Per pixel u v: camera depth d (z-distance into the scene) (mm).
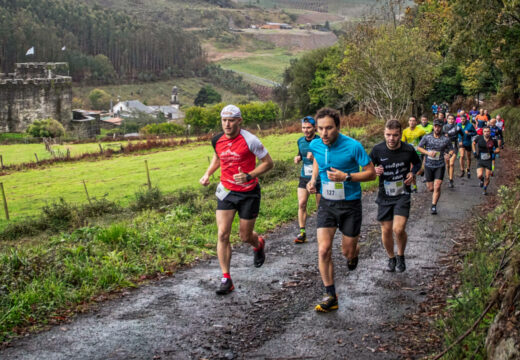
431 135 10984
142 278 6953
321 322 5293
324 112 5363
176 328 5219
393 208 6922
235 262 7777
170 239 8758
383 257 7801
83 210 16531
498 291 4332
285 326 5215
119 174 29406
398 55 31125
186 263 7707
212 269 7402
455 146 16812
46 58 183000
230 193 6156
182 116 167750
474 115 27953
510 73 24625
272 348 4715
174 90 185000
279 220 10914
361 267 7285
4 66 171375
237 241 9086
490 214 9586
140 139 53250
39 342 4910
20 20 185250
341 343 4781
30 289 6008
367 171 5410
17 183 28938
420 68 31625
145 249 8203
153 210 15297
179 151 37500
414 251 8109
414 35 31781
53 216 15773
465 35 22234
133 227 10500
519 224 6422
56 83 99562
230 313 5605
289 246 8766
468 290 5371
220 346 4777
